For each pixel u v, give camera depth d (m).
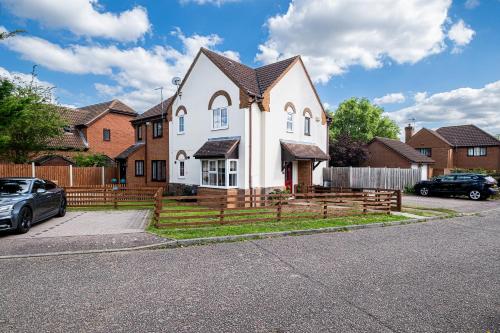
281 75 16.80
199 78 17.89
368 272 5.89
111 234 8.65
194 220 11.25
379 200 13.14
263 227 9.83
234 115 15.82
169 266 6.20
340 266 6.25
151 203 15.02
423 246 7.96
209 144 16.59
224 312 4.24
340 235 9.28
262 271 5.92
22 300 4.57
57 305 4.41
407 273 5.85
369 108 49.19
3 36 10.38
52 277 5.53
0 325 3.84
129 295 4.77
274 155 16.36
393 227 10.70
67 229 9.42
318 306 4.44
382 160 32.84
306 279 5.51
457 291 5.01
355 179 23.34
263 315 4.16
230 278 5.54
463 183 19.45
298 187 18.53
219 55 18.08
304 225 10.26
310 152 17.72
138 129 24.25
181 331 3.73
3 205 8.16
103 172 21.42
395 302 4.58
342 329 3.80
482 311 4.32
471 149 37.53
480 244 8.20
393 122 53.75
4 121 10.38
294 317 4.11
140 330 3.75
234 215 10.48
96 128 29.09
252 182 15.44
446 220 12.18
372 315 4.18
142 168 22.73
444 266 6.29
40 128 18.61
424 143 39.16
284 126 17.08
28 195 9.13
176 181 19.50
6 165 17.28
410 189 22.56
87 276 5.59
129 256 6.89
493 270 6.05
